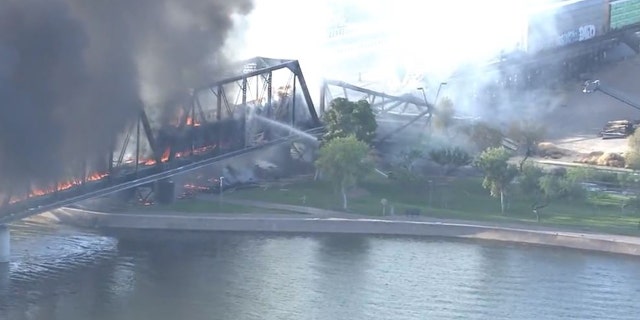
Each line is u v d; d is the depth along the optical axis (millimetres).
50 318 107375
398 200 152125
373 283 120125
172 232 139375
